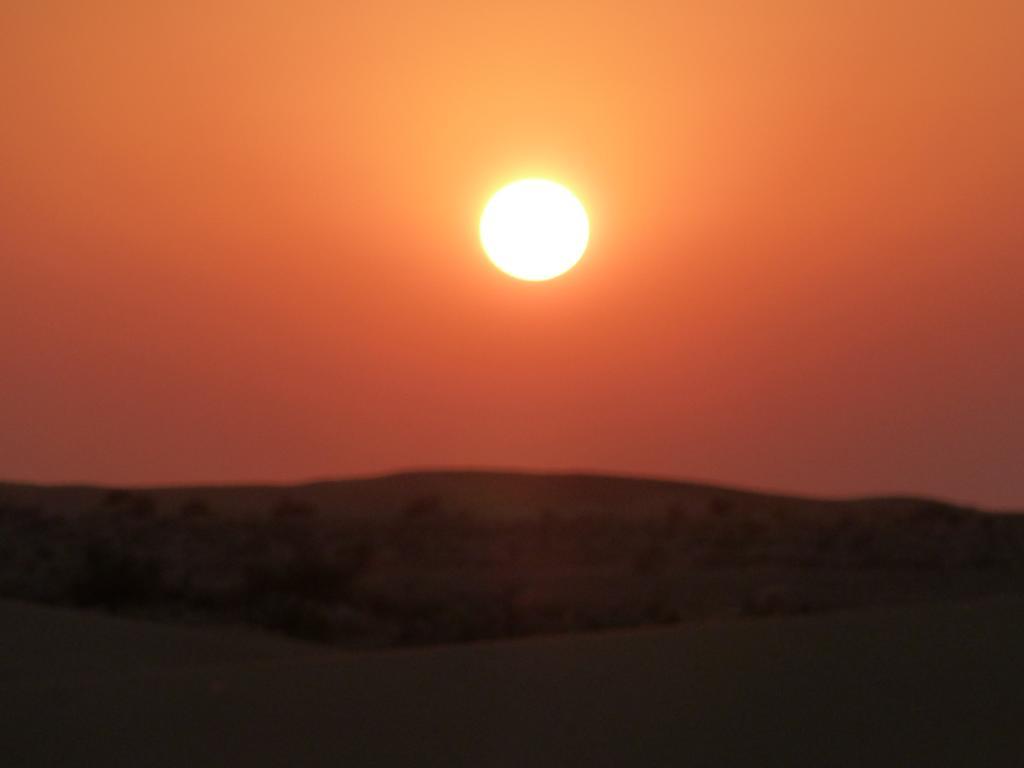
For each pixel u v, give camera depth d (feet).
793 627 144.97
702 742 102.78
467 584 314.14
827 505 503.61
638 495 513.86
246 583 272.72
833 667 124.67
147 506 367.25
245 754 99.50
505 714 110.42
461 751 100.83
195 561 302.04
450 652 135.13
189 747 100.73
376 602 276.00
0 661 153.38
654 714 110.73
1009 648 129.90
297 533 350.84
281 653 185.06
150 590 262.88
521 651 135.23
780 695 115.34
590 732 105.60
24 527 333.62
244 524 358.02
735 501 500.33
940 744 99.96
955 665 123.54
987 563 414.00
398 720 108.47
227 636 191.93
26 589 266.16
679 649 135.74
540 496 489.67
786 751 99.81
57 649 162.61
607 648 136.77
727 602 317.22
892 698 112.88
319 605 265.34
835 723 106.42
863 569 384.68
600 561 361.71
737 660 129.29
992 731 102.68
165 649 171.94
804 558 386.52
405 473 501.97
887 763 96.17
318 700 114.01
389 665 127.85
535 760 98.53
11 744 100.83
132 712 109.09
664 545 389.39
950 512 486.79
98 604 257.96
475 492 489.67
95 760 97.40
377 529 370.12
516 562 350.43
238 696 114.73
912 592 361.10
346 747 101.30
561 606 290.15
